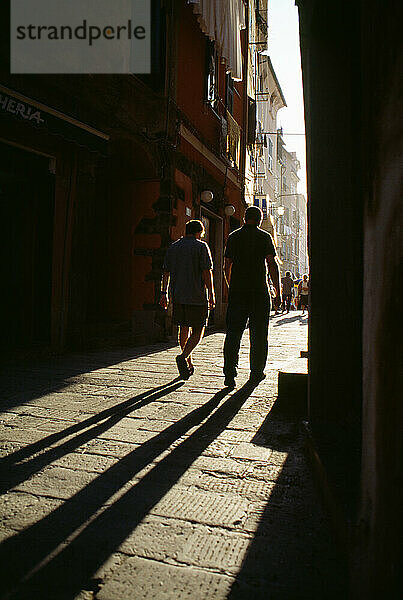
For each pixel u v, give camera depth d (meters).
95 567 1.69
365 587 1.25
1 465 2.63
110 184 9.37
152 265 8.95
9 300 6.34
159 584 1.59
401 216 1.07
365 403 1.34
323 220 2.78
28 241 6.45
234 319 4.83
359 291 2.74
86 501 2.21
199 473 2.55
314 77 2.78
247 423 3.48
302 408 3.78
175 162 9.38
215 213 12.40
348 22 2.72
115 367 5.78
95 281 9.09
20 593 1.54
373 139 1.26
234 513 2.10
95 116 7.14
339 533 1.81
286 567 1.69
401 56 1.07
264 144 23.22
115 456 2.80
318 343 2.80
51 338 6.55
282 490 2.34
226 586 1.58
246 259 4.93
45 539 1.88
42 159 6.44
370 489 1.28
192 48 10.30
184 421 3.52
